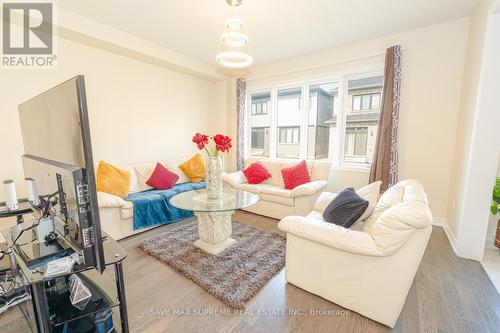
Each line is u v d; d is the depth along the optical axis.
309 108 4.16
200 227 2.48
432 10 2.54
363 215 1.76
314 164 3.69
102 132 3.25
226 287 1.79
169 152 4.17
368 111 3.57
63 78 2.81
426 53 2.94
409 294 1.74
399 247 1.32
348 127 3.76
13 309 1.56
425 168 3.07
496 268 2.07
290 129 4.42
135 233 2.83
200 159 4.10
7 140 2.45
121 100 3.42
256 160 4.31
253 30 2.96
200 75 4.40
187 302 1.67
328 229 1.56
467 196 2.21
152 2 2.35
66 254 1.20
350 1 2.35
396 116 3.07
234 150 4.88
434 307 1.60
